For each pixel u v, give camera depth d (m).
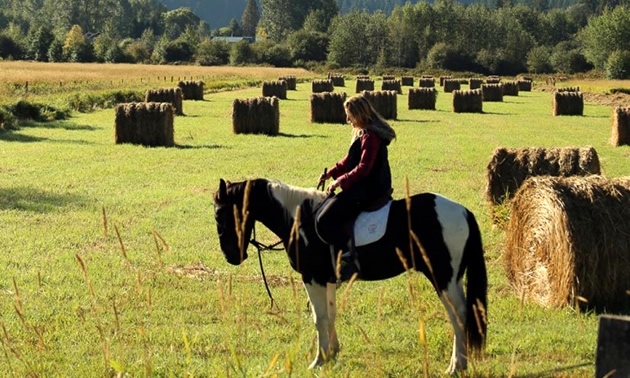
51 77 61.28
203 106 43.41
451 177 19.20
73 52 114.00
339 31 132.88
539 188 9.27
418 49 136.25
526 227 9.56
